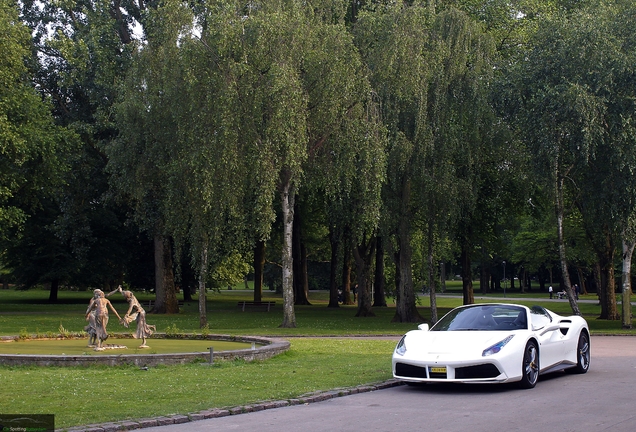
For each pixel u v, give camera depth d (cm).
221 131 2520
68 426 755
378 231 3225
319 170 2839
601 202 2762
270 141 2538
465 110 2991
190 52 2634
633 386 1109
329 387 1063
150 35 3303
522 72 2803
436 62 2934
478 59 2977
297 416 857
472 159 3014
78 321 3234
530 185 3334
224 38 2527
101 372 1198
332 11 2938
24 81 3800
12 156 3262
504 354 1027
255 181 2591
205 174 2541
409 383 1129
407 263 3353
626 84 2631
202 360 1345
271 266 8906
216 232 2653
